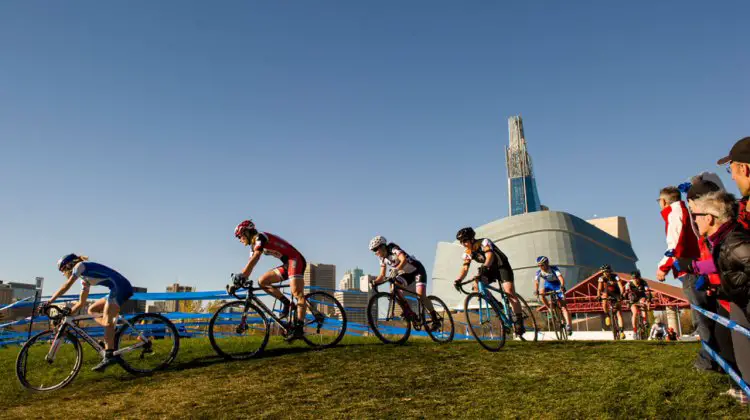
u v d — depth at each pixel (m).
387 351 7.38
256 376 6.25
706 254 4.54
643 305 14.57
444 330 9.57
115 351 6.84
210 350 8.18
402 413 4.56
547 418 4.14
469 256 8.31
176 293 11.99
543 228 119.38
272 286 7.91
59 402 5.74
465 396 4.96
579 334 21.67
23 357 6.45
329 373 6.18
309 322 8.04
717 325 4.51
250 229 7.67
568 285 114.44
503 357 6.70
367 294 10.50
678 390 4.55
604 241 122.44
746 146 3.41
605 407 4.26
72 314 6.88
